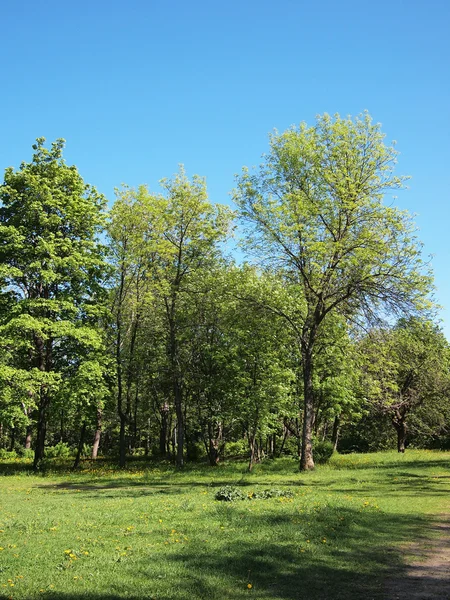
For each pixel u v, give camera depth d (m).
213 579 6.73
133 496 16.88
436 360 39.09
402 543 8.99
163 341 33.69
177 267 31.39
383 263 22.61
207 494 16.08
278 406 28.55
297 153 24.78
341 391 32.41
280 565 7.44
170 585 6.46
